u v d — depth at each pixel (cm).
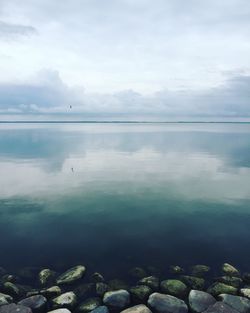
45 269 994
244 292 860
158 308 796
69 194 1983
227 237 1310
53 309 804
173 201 1827
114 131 11106
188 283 930
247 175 2625
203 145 5569
